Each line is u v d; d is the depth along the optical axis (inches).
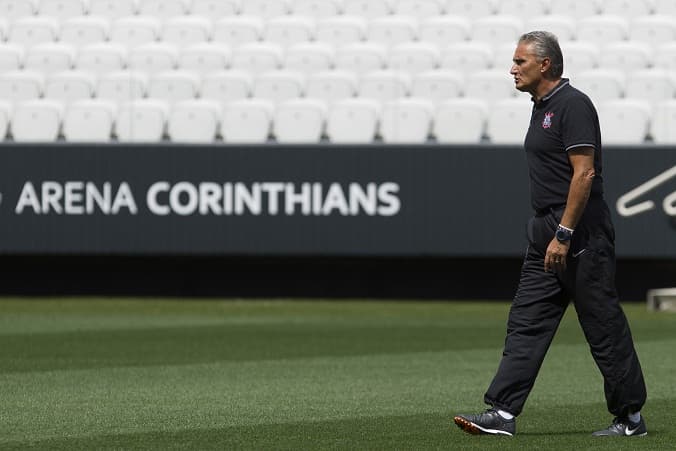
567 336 1533.0
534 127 849.5
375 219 1904.5
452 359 1330.0
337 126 2032.5
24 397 1065.5
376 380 1175.6
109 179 1946.4
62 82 2213.3
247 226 1924.2
